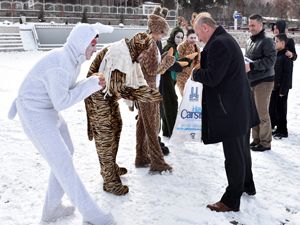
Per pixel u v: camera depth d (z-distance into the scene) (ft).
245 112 11.50
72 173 10.03
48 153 9.87
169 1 163.32
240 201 12.63
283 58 20.24
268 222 11.59
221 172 15.31
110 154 12.83
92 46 10.09
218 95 11.41
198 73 11.50
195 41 19.34
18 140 18.60
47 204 10.89
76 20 132.16
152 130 14.51
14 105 10.23
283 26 20.57
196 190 13.56
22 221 11.12
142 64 14.33
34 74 9.68
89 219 10.33
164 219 11.48
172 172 15.05
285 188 14.03
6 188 13.29
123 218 11.44
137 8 144.66
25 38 85.25
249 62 16.92
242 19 162.50
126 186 13.17
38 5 131.95
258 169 15.90
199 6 179.01
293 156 17.72
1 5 125.39
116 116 13.07
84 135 19.92
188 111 16.79
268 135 18.34
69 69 9.66
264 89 17.79
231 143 11.54
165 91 18.97
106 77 12.17
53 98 9.51
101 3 157.69
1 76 41.27
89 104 12.57
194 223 11.29
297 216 12.07
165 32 14.26
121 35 100.78
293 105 29.86
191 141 17.40
